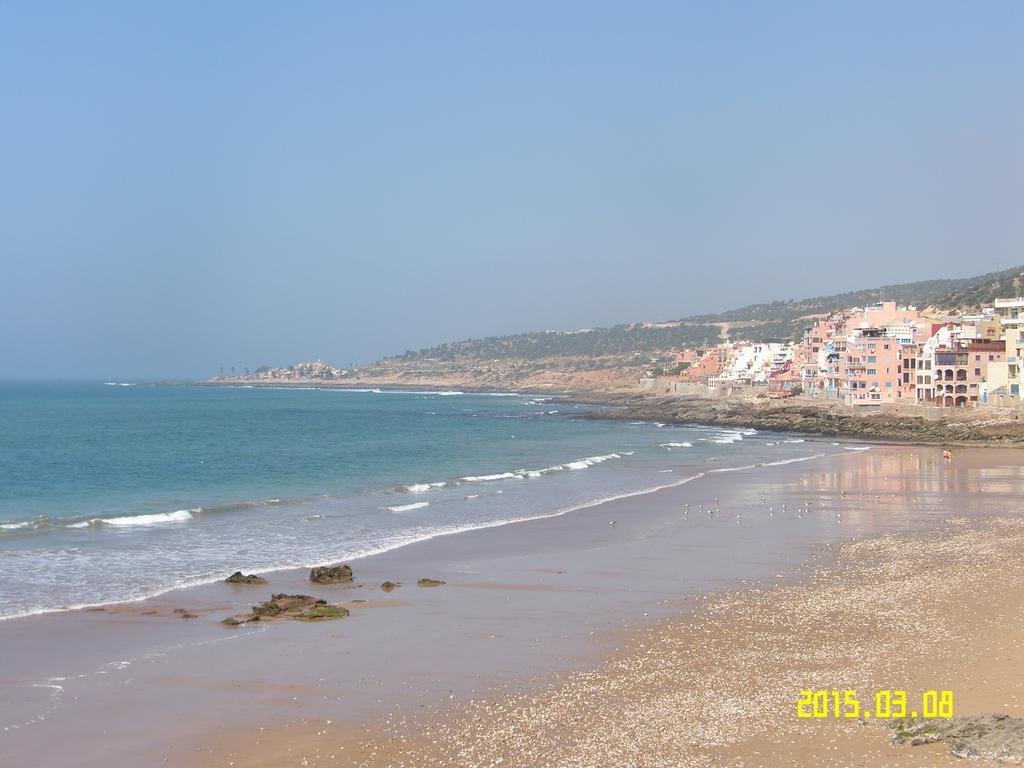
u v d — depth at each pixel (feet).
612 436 435.94
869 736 62.34
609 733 64.90
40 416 601.62
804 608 102.22
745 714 67.87
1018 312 497.46
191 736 65.87
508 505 191.31
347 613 101.04
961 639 86.28
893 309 594.24
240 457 314.14
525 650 87.66
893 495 206.69
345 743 64.28
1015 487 220.43
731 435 437.99
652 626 96.17
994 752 57.11
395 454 331.16
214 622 96.73
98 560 128.06
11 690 75.20
